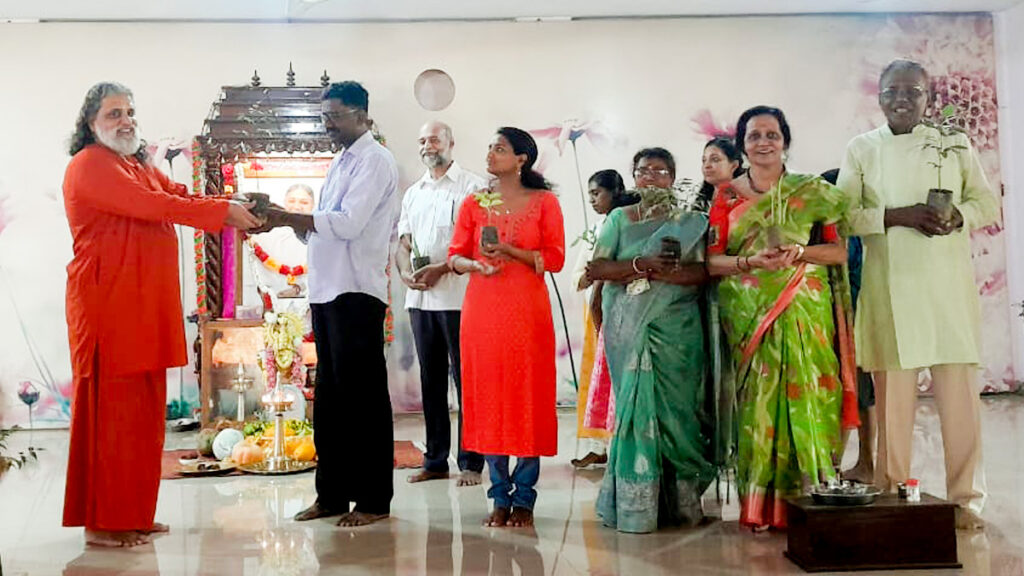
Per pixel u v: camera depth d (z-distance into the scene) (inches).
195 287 276.5
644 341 135.9
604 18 291.9
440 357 182.9
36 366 274.4
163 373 137.6
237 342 246.2
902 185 137.4
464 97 289.7
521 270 137.9
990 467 175.9
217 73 282.2
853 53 295.9
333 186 145.6
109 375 131.5
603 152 292.4
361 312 142.3
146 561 124.0
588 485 173.2
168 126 280.4
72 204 132.3
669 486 138.6
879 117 296.0
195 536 137.3
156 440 135.6
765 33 295.0
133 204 130.3
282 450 192.7
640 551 124.3
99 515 130.6
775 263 129.3
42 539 138.0
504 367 136.7
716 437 138.3
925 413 253.9
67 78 276.5
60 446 239.3
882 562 112.5
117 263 131.9
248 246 255.8
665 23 293.3
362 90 145.2
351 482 143.5
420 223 191.3
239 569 119.2
